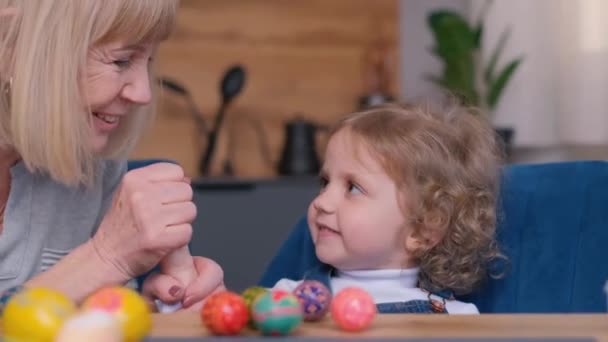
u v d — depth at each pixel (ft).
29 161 3.46
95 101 3.42
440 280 4.21
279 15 10.32
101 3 3.26
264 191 8.66
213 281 3.71
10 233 3.84
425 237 4.19
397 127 4.28
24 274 3.89
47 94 3.31
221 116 9.65
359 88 10.62
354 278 4.26
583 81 9.10
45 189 3.92
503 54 9.75
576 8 9.16
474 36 9.46
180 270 3.68
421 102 4.86
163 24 3.43
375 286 4.19
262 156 10.31
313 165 9.56
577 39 9.16
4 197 3.93
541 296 4.06
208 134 9.78
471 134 4.49
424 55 10.89
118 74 3.43
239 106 10.21
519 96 9.68
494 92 9.36
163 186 3.47
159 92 4.16
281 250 4.71
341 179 4.22
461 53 9.46
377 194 4.11
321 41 10.48
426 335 2.35
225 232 8.53
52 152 3.39
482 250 4.21
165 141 9.85
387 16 10.65
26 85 3.31
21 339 2.10
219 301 2.45
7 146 3.66
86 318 2.00
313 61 10.45
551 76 9.65
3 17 3.35
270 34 10.29
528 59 9.66
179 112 9.90
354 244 4.10
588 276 3.94
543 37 9.62
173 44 9.95
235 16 10.16
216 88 10.10
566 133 9.39
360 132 4.25
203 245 8.46
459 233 4.21
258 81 10.27
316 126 9.70
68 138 3.36
